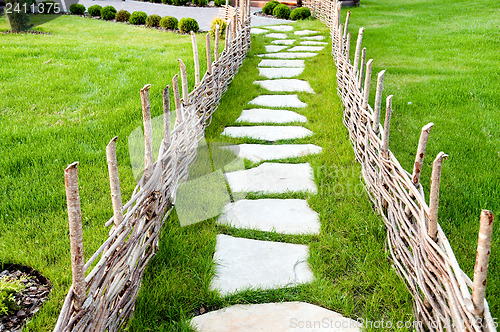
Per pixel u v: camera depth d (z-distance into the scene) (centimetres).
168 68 850
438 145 518
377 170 395
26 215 380
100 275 228
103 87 735
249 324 271
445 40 1168
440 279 234
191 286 301
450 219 374
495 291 291
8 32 1360
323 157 505
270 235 366
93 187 422
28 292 295
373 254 333
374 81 796
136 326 264
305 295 297
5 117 605
